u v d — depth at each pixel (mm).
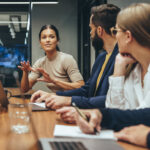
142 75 1397
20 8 6352
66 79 3172
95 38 1955
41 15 6219
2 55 5172
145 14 1163
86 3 5512
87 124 1016
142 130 926
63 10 6262
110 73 1829
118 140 959
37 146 837
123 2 3346
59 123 1253
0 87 1675
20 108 1143
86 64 5941
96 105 1594
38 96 1762
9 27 6188
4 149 827
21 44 5988
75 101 1595
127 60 1401
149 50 1204
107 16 1854
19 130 1088
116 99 1385
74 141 894
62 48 6242
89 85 2180
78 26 6238
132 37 1203
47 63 3240
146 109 1087
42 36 3170
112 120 1061
